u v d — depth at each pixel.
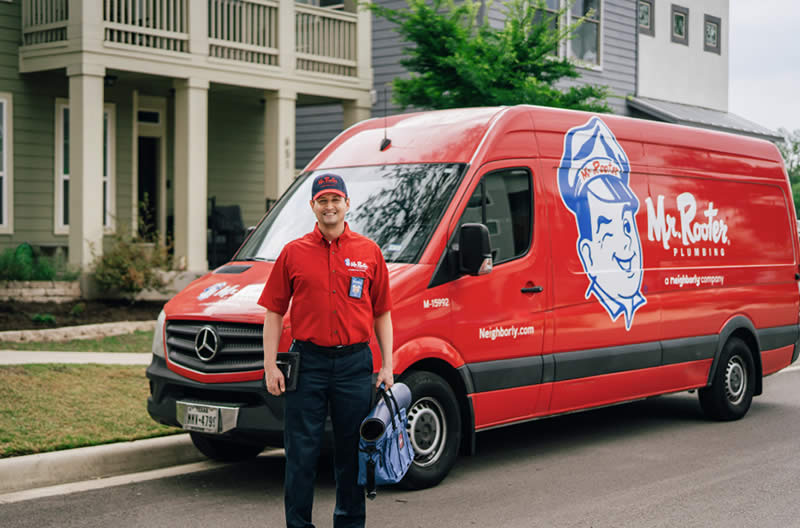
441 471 6.96
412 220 7.16
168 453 7.63
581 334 8.09
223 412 6.45
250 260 7.45
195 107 16.23
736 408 9.84
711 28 26.14
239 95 19.03
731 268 9.84
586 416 10.21
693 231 9.41
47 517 6.11
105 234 17.64
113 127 17.98
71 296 14.92
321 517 6.21
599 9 22.19
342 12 18.50
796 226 11.02
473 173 7.30
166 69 15.83
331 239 5.21
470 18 15.45
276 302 5.22
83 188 14.95
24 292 14.50
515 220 7.61
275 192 17.48
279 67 17.34
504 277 7.43
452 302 7.01
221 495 6.73
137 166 18.92
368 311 5.27
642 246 8.77
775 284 10.51
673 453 8.25
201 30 16.27
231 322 6.49
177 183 16.30
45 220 17.17
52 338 12.42
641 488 7.00
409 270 6.79
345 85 18.48
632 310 8.61
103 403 8.59
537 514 6.29
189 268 16.09
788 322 10.72
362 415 5.26
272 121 17.53
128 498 6.60
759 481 7.21
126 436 7.65
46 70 15.86
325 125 23.12
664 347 8.94
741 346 9.95
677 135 9.42
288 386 5.20
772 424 9.67
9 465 6.75
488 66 14.74
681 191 9.30
